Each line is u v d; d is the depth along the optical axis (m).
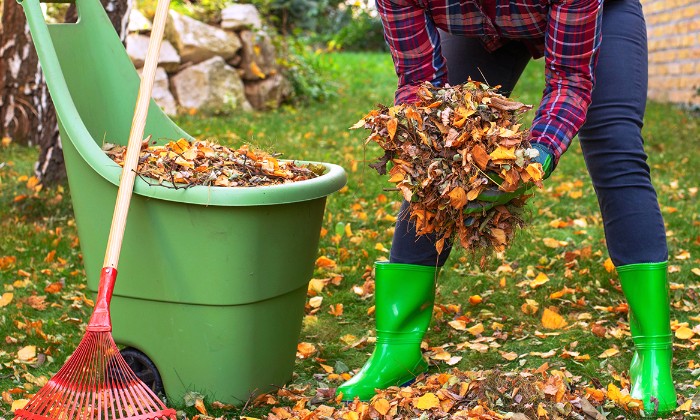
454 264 3.76
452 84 2.58
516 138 1.96
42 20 2.46
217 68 7.57
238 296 2.31
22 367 2.80
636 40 2.37
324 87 8.66
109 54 2.78
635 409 2.32
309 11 11.79
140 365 2.52
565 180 5.45
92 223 2.38
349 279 3.65
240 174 2.39
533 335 3.04
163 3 2.36
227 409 2.41
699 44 8.19
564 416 2.21
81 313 3.34
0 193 4.91
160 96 7.29
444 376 2.42
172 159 2.36
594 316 3.21
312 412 2.27
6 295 3.40
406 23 2.19
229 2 8.43
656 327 2.41
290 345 2.56
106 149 2.64
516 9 2.14
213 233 2.25
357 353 2.94
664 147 6.56
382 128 2.08
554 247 3.98
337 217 4.50
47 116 5.11
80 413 2.14
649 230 2.38
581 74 2.14
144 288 2.36
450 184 2.01
